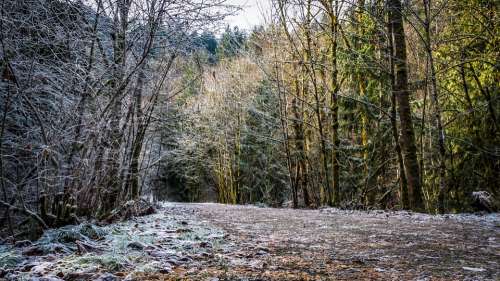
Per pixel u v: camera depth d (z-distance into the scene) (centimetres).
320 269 419
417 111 1753
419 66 1717
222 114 3148
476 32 1379
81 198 688
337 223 868
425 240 608
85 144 660
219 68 3134
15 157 635
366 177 1778
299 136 1961
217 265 435
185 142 2769
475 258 472
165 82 911
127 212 923
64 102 641
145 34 726
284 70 2022
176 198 3866
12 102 606
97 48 711
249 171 3231
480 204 1128
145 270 399
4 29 580
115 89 707
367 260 465
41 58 632
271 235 677
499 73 1339
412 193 1253
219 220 959
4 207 670
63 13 655
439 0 1427
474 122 1427
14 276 372
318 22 1717
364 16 1677
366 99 1739
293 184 1875
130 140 854
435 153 1678
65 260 433
